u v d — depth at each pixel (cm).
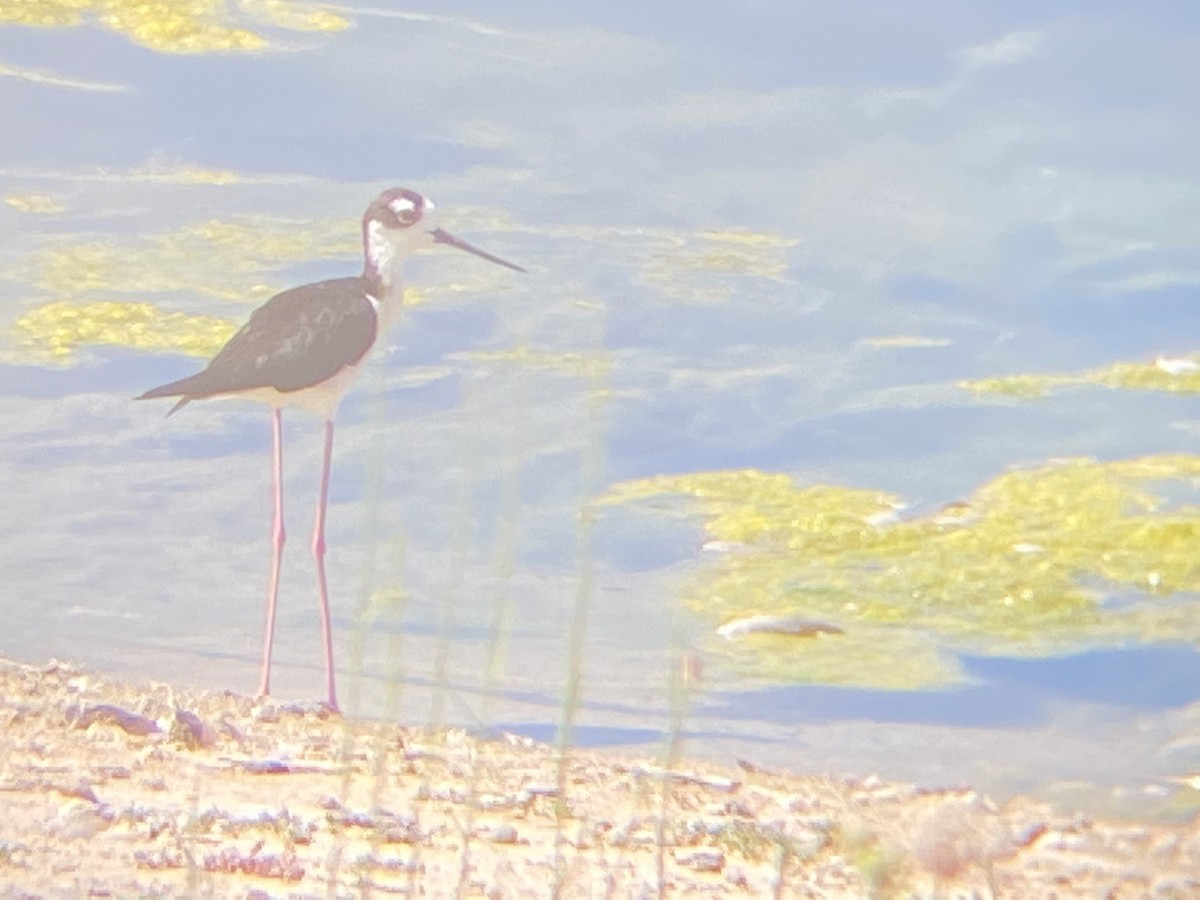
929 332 2059
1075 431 1820
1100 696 1309
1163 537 1573
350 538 1525
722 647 1356
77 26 2644
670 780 1070
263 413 1752
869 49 2748
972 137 2561
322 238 2198
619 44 2714
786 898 866
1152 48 2720
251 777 993
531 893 848
